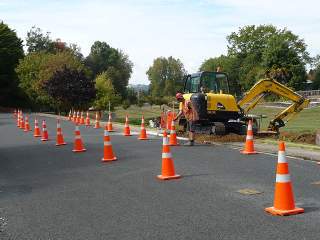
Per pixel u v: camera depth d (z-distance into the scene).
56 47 111.88
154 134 21.80
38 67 68.88
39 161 13.75
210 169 10.98
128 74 140.25
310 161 11.85
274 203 7.06
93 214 7.28
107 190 9.09
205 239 5.85
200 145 16.25
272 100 69.88
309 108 60.94
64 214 7.34
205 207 7.45
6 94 83.38
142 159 13.11
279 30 106.56
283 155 6.97
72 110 56.75
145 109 94.12
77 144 15.71
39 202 8.28
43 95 62.00
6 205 8.14
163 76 158.75
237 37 111.94
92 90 56.50
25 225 6.79
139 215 7.11
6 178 11.04
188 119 16.28
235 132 19.84
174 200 8.01
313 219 6.58
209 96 19.42
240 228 6.25
